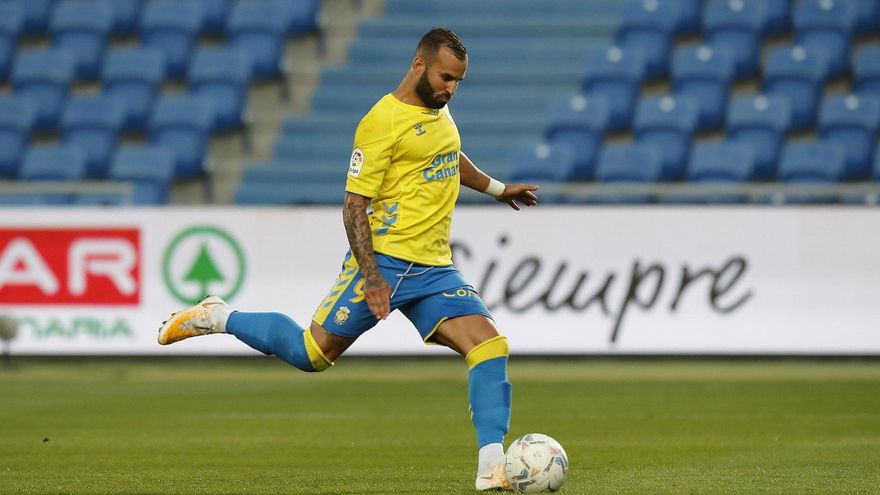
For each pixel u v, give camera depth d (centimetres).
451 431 3103
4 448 2762
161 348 4834
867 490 2031
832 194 4731
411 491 2020
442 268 1928
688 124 6044
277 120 6825
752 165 5856
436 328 1923
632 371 4728
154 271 4828
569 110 6222
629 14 6925
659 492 1995
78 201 5681
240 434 3044
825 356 4600
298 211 4781
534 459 1906
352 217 1862
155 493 2031
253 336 1992
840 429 3103
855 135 5984
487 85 6838
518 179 5816
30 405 3747
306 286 4778
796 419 3325
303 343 1947
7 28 7344
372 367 4944
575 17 7269
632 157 5681
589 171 6103
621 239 4659
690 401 3784
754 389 4103
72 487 2116
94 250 4850
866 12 6725
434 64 1852
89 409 3641
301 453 2664
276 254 4791
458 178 1955
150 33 7144
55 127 6844
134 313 4834
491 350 1908
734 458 2536
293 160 6606
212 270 4816
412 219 1895
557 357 4684
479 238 4719
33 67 6944
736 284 4628
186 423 3288
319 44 7275
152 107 6781
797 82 6338
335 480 2194
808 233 4612
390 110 1869
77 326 4853
